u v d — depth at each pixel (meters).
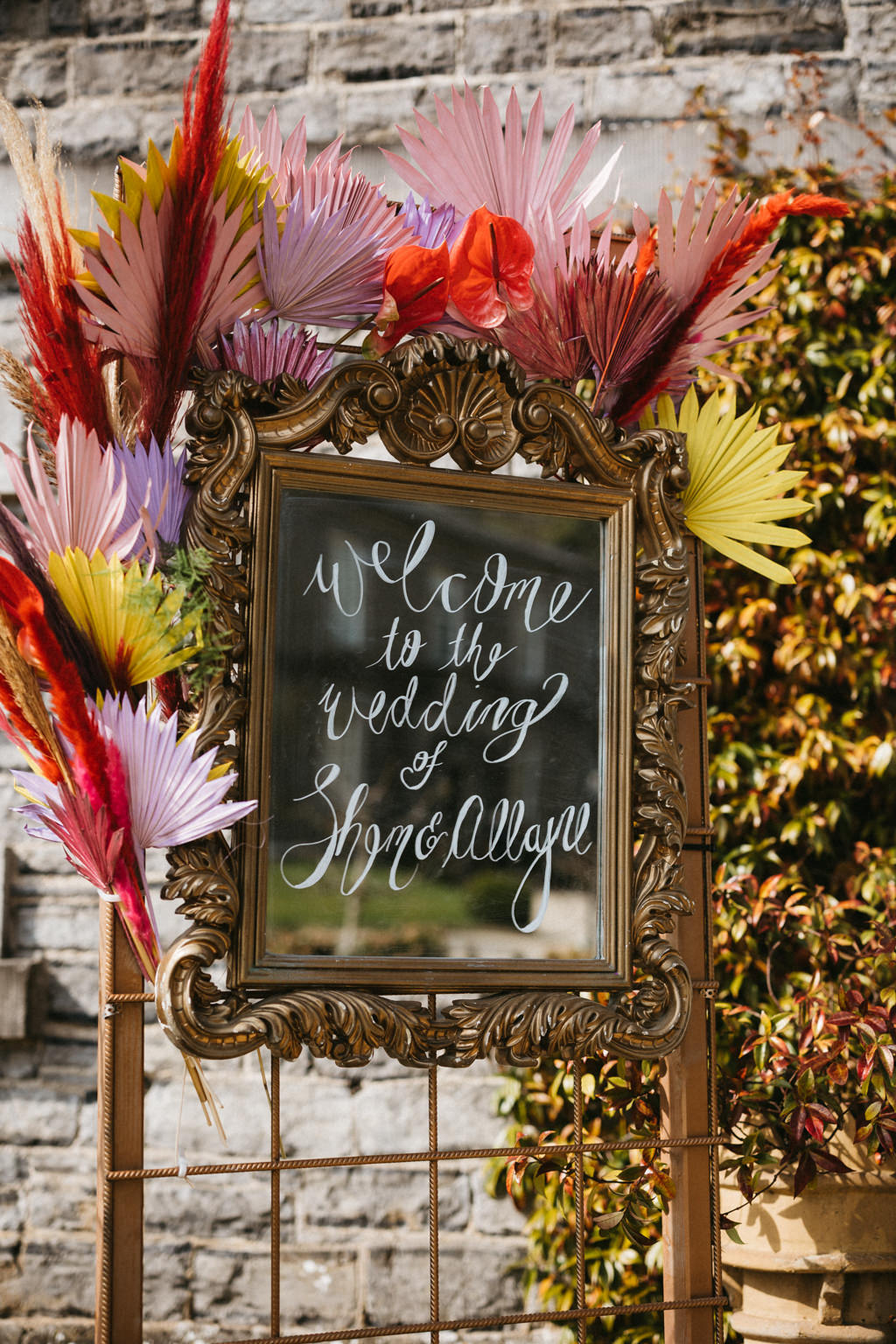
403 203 1.76
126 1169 1.53
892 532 2.80
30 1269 2.71
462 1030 1.57
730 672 2.83
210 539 1.51
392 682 1.60
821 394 2.94
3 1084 2.79
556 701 1.68
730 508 1.86
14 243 2.97
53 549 1.46
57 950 2.84
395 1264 2.68
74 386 1.49
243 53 3.07
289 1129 2.73
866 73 3.05
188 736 1.45
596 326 1.75
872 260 2.91
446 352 1.63
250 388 1.55
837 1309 2.10
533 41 3.04
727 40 3.04
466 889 1.60
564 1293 2.60
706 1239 1.84
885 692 2.86
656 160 2.99
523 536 1.69
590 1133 2.61
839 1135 2.12
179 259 1.47
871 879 2.64
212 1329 2.67
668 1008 1.69
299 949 1.51
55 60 3.09
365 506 1.61
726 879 2.46
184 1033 1.43
